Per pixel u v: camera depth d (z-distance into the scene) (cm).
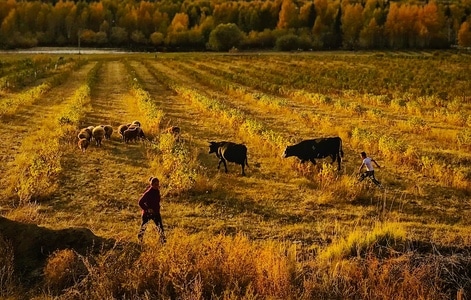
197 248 859
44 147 1652
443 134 2156
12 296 738
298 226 1079
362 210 1213
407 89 4050
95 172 1488
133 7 14562
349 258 865
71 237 901
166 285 778
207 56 9119
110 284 766
